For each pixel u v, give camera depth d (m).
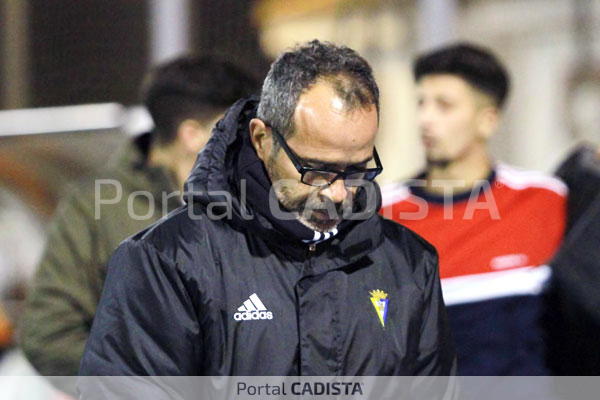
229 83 10.48
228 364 6.88
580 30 20.39
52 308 10.20
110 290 7.00
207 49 18.80
